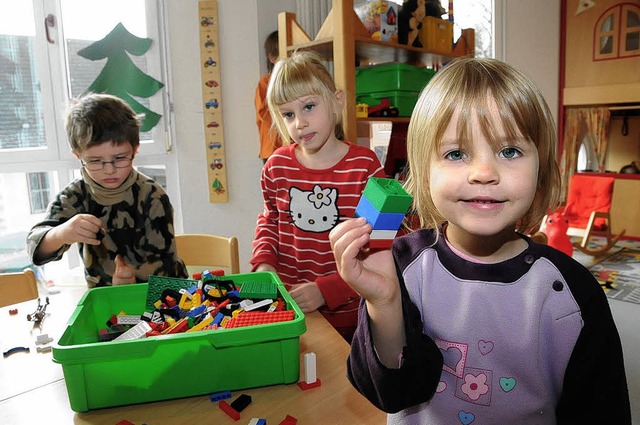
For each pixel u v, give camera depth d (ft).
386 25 6.86
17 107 7.34
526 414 1.79
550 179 1.73
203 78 8.13
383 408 1.75
